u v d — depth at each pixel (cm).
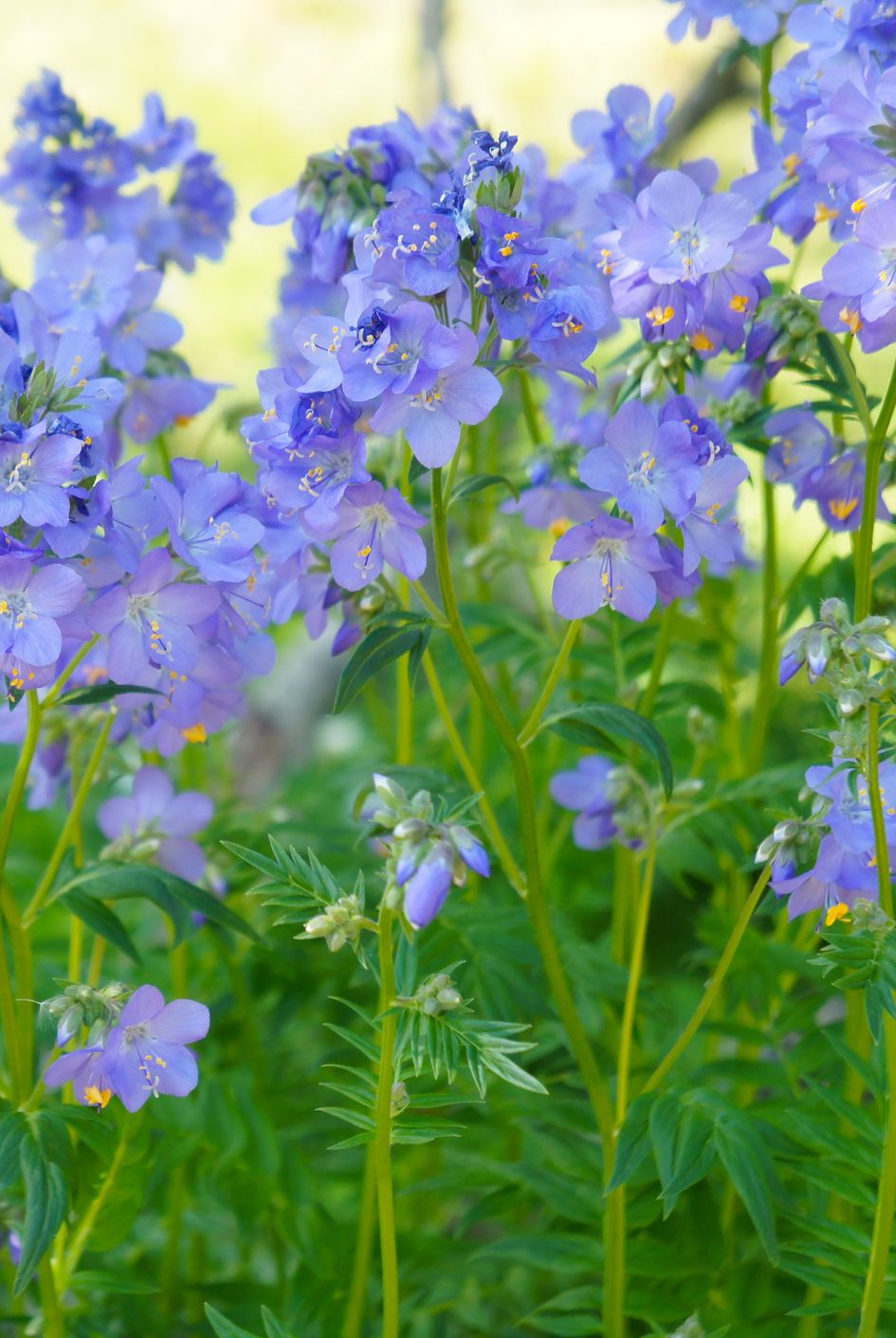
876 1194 102
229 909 103
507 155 97
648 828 106
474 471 112
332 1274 108
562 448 109
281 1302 110
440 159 105
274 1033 112
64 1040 98
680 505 97
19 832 122
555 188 107
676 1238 105
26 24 332
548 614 115
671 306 100
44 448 96
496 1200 106
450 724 102
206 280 234
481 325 101
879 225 97
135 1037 99
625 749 108
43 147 112
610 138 107
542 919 101
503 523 118
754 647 119
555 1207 105
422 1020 96
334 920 96
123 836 106
